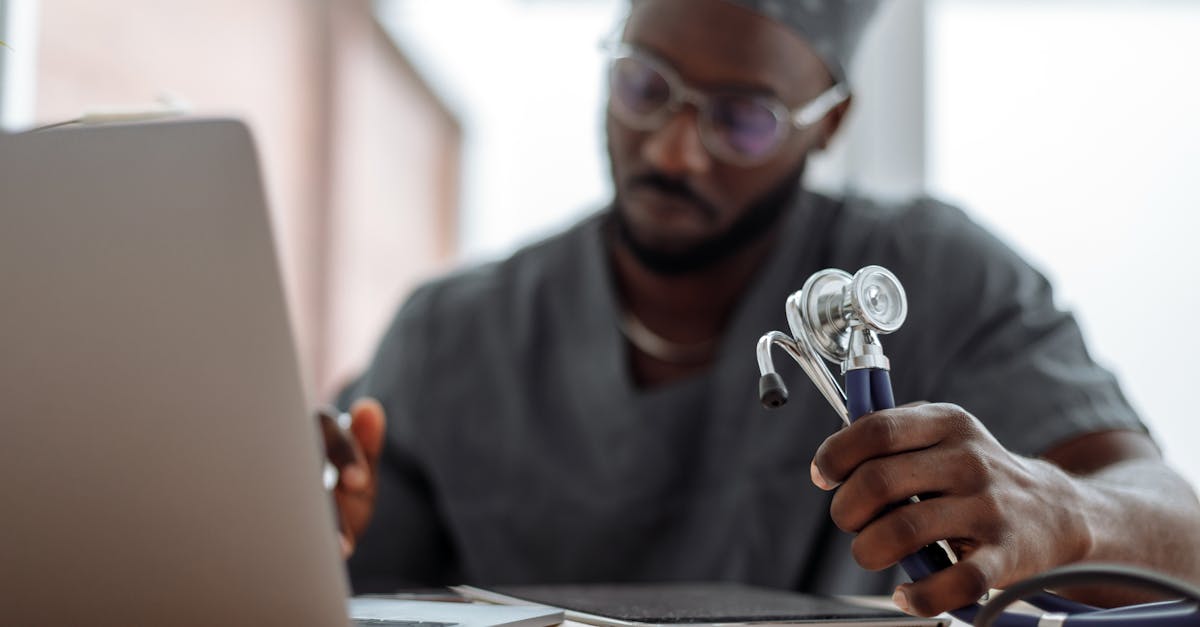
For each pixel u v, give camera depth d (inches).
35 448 20.8
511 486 56.3
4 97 69.9
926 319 53.0
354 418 42.2
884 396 24.9
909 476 23.6
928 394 52.1
